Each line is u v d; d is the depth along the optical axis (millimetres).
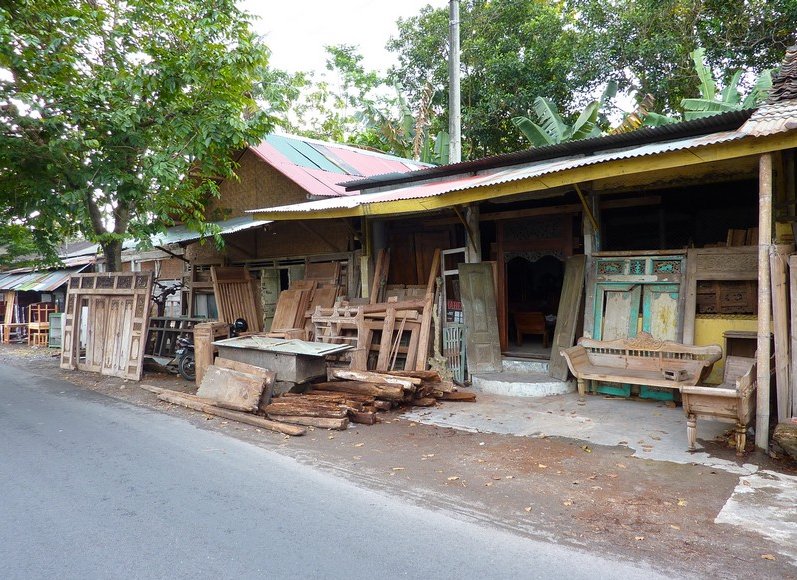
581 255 8609
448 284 10445
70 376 11680
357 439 6504
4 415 8078
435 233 10727
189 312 14000
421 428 6910
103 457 5906
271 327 12773
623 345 7746
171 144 10969
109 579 3381
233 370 8312
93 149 10594
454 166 10539
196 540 3908
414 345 9406
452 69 14375
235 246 13859
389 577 3371
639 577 3326
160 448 6238
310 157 14234
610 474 5066
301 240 12656
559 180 6848
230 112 10555
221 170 12320
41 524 4203
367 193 11812
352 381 8320
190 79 10141
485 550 3711
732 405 5332
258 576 3398
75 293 12648
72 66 10586
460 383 9219
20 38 9750
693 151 5711
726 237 8836
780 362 5500
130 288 11406
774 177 7258
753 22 14859
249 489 4922
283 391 8234
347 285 11633
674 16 15984
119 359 11359
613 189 8641
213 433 6895
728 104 12672
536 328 11312
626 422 6699
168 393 8898
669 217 9297
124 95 10445
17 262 24250
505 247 9953
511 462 5508
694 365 7062
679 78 15773
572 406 7574
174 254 14586
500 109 18141
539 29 18281
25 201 11422
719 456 5410
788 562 3467
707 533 3879
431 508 4449
